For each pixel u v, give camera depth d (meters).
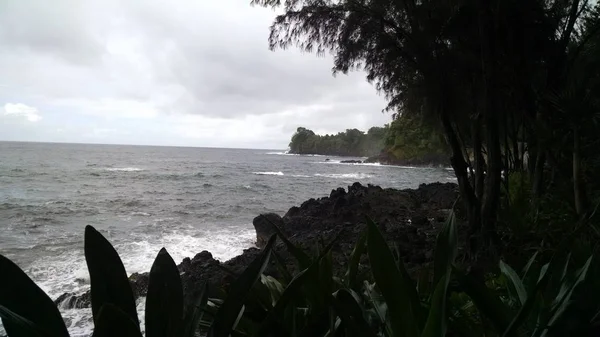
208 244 12.20
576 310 1.04
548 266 1.46
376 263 1.04
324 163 85.62
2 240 12.20
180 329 0.96
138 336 0.74
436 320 1.02
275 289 1.48
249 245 12.14
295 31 7.72
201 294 1.14
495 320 1.10
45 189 28.09
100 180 36.00
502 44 6.50
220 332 0.93
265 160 98.50
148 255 10.48
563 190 5.46
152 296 0.99
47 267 9.06
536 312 1.29
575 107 4.39
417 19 6.94
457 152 6.71
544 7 7.55
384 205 15.96
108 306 0.72
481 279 1.43
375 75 8.27
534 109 6.83
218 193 28.77
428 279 1.62
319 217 13.78
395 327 1.03
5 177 35.84
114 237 13.03
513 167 11.37
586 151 5.29
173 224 15.99
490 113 5.47
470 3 6.07
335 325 1.18
